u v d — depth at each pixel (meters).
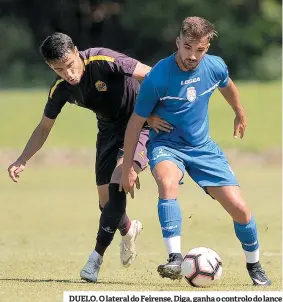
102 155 29.83
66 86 28.45
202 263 26.27
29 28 192.38
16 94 133.25
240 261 34.59
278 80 187.50
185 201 58.94
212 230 45.75
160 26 193.75
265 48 195.12
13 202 59.50
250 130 99.88
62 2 192.62
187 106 26.02
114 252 38.38
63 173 80.56
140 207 55.97
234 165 86.31
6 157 90.56
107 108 28.80
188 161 26.44
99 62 27.89
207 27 24.84
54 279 29.08
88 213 53.78
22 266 32.81
